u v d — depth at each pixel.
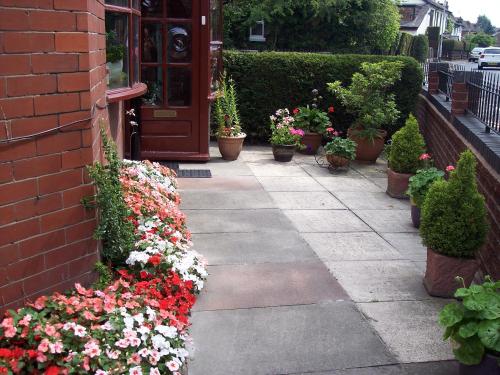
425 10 48.09
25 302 2.93
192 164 8.65
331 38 20.41
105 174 3.39
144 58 8.25
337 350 3.41
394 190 7.18
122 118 6.80
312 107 10.28
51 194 3.02
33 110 2.85
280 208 6.52
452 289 4.18
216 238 5.37
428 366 3.28
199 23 8.21
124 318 2.86
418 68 10.34
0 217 2.75
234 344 3.44
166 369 2.77
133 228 4.00
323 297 4.14
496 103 5.66
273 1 19.47
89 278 3.34
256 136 10.61
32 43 2.81
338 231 5.78
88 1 3.09
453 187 4.13
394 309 3.99
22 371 2.52
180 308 3.32
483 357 2.85
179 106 8.47
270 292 4.19
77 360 2.53
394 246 5.38
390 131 10.59
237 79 10.28
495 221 4.46
